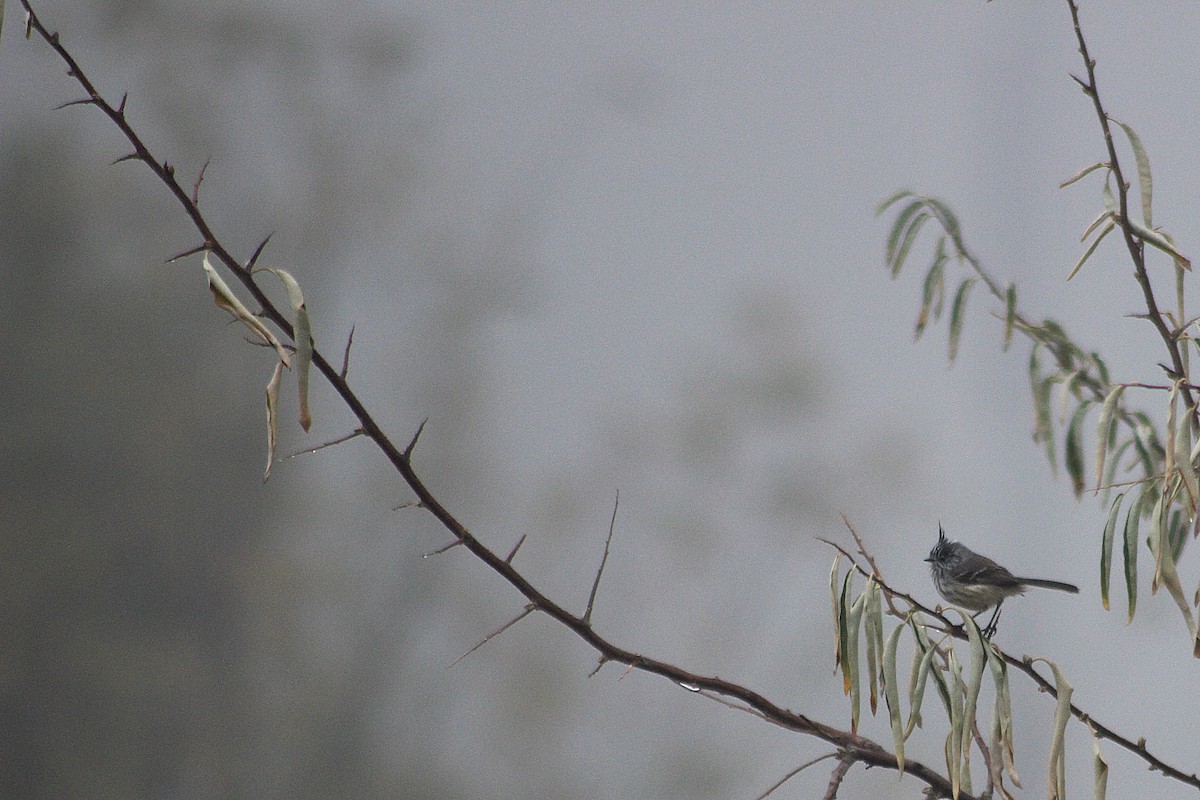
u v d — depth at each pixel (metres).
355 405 11.88
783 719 12.75
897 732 12.76
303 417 11.44
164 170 11.23
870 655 12.77
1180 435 12.80
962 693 12.77
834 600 12.78
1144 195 12.84
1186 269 12.81
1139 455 12.94
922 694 12.77
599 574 12.73
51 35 10.92
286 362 11.56
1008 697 12.77
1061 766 12.77
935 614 12.78
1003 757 12.76
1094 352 12.96
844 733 12.77
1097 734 12.78
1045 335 12.98
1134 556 12.83
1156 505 12.81
